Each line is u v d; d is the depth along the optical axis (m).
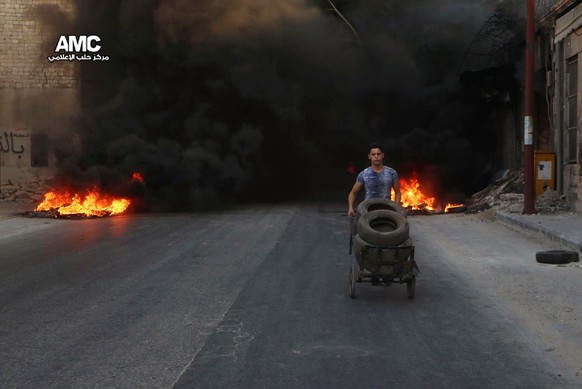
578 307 6.27
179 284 7.61
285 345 5.07
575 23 14.48
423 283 7.62
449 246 10.81
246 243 11.41
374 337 5.30
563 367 4.51
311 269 8.69
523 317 5.93
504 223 13.99
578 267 8.46
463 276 8.03
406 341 5.18
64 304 6.57
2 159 24.39
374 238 6.43
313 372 4.41
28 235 12.91
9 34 24.55
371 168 7.27
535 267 8.53
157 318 5.95
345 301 6.69
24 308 6.40
